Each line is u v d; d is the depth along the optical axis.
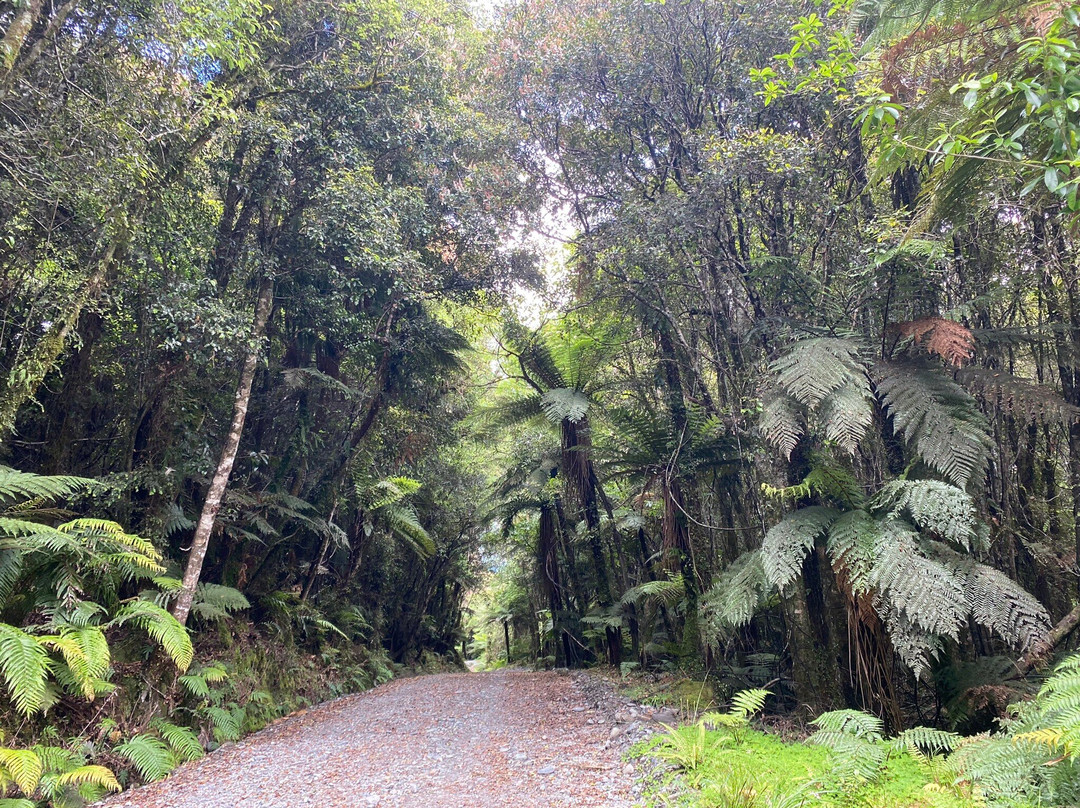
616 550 11.46
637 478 7.75
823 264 6.18
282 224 8.34
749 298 6.59
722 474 7.22
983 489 5.25
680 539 7.12
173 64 5.77
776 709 5.77
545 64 8.62
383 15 8.34
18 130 4.68
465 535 18.31
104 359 7.43
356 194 7.88
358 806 4.14
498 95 9.49
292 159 8.02
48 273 5.84
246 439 9.17
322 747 6.05
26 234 5.46
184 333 6.59
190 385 7.63
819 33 6.39
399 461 13.49
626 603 10.05
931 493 4.19
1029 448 6.03
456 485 17.00
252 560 9.17
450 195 10.45
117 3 5.47
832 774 3.51
